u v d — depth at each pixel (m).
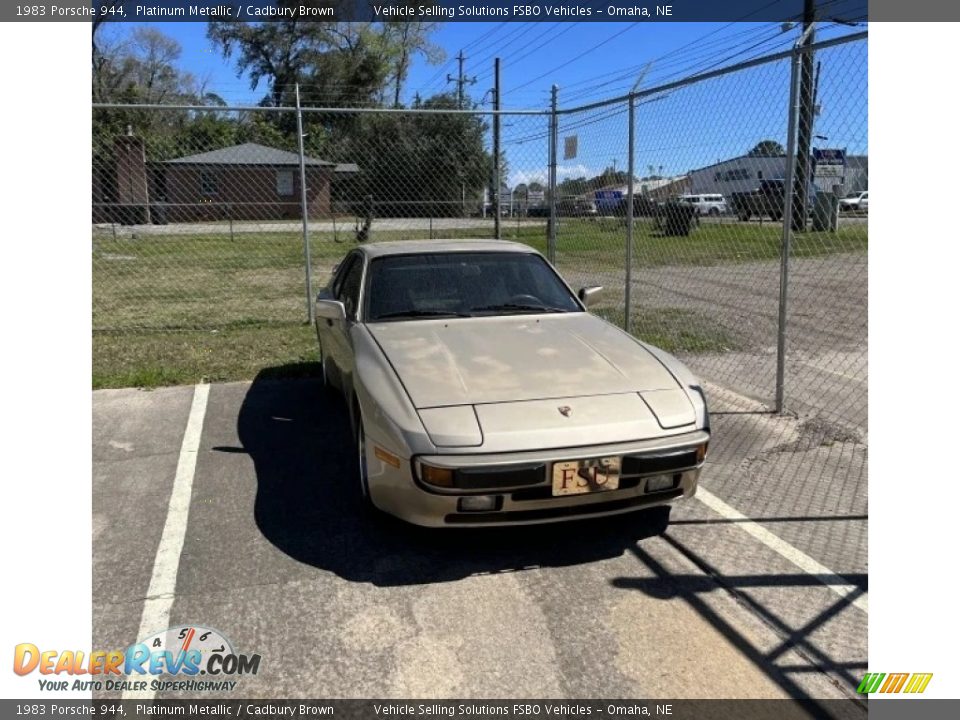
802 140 5.38
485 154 15.31
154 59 51.06
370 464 3.43
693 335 8.36
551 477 3.12
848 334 8.39
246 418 5.47
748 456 4.59
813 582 3.15
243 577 3.22
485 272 4.89
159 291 12.95
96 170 20.08
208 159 25.64
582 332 4.33
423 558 3.38
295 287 13.49
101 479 4.30
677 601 3.03
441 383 3.49
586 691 2.52
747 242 9.95
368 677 2.59
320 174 23.16
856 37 4.18
